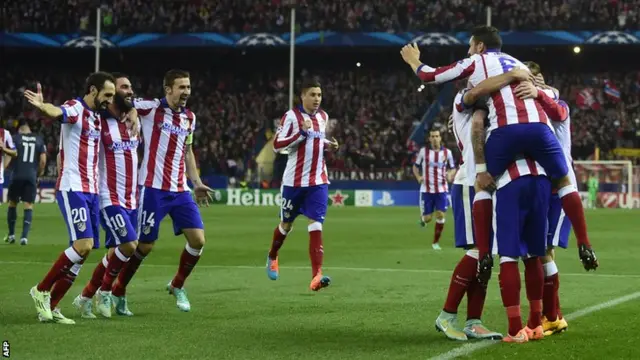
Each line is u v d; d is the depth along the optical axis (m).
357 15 74.50
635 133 74.62
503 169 11.30
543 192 11.24
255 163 72.38
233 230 37.19
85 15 74.00
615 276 19.92
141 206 14.55
